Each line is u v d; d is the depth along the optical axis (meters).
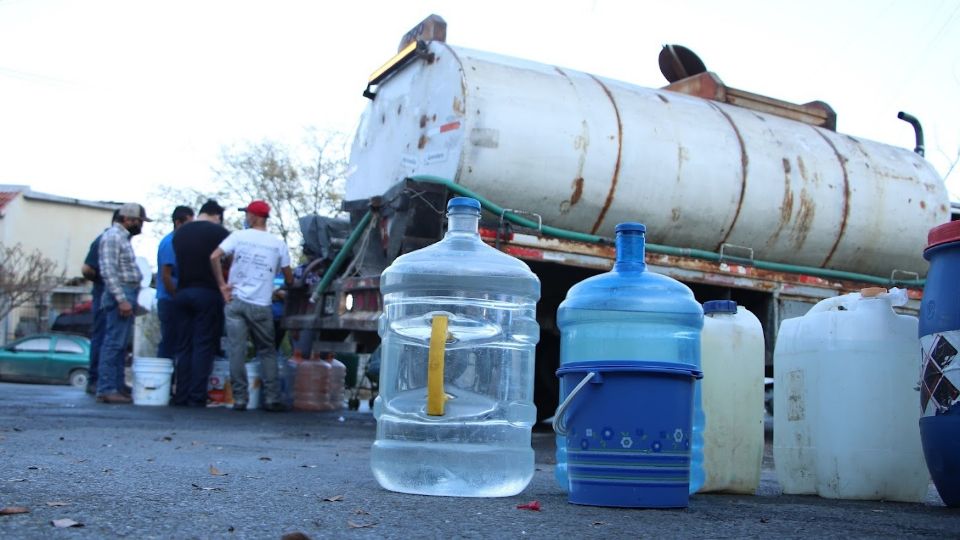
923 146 8.97
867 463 3.49
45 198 38.03
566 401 2.98
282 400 9.69
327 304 7.93
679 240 7.47
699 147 7.41
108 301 9.28
